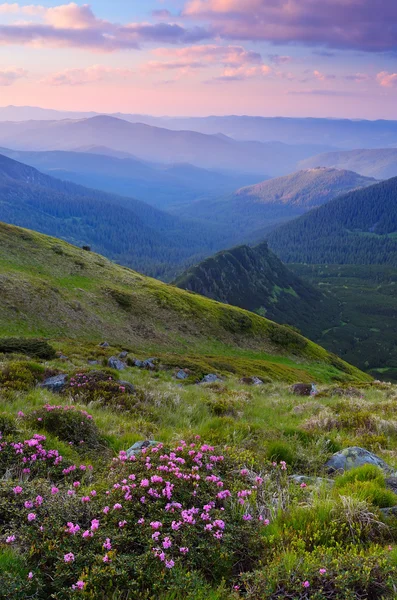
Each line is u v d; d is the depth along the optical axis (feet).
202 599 12.33
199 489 18.31
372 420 43.01
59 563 13.19
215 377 111.45
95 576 12.62
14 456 21.75
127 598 12.32
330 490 20.54
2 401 38.04
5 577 12.25
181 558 13.97
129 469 19.79
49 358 90.79
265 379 139.64
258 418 46.14
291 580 12.94
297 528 16.39
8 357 81.30
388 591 12.73
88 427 29.35
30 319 167.02
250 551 15.11
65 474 21.15
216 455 23.36
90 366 84.07
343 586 12.60
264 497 19.15
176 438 29.25
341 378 254.27
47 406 30.89
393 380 611.88
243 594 12.85
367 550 14.71
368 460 27.12
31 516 14.99
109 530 14.99
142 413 42.32
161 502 16.81
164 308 241.14
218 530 15.38
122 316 211.82
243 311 302.45
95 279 241.35
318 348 311.47
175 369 114.01
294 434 34.30
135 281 264.93
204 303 276.21
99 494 17.61
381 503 18.80
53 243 279.69
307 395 83.10
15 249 236.84
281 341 277.85
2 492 17.16
